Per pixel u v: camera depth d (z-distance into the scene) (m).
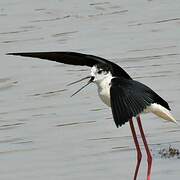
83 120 15.88
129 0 27.16
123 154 13.70
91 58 11.69
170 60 19.70
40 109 16.92
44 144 14.54
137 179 12.45
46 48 21.67
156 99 10.77
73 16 25.48
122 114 9.82
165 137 14.48
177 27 23.08
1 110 17.08
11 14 26.22
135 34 22.64
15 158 13.87
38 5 27.22
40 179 12.68
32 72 19.89
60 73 19.69
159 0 26.89
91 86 18.41
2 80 19.41
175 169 12.73
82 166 13.17
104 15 25.36
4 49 22.14
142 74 18.70
